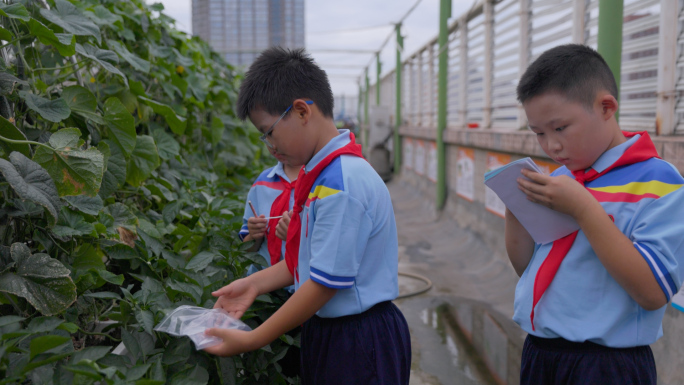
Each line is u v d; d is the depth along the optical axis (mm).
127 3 2834
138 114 2393
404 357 1443
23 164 1193
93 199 1530
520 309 1385
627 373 1214
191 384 1124
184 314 1319
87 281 1443
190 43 3916
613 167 1232
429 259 5566
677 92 2789
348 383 1358
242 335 1255
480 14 6109
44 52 1884
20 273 1186
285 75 1317
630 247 1116
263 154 5137
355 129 23391
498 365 3086
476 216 5883
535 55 4668
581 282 1241
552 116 1211
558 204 1176
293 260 1443
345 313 1339
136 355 1222
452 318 3840
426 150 9031
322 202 1260
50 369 1052
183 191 2512
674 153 2475
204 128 3178
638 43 3156
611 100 1194
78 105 1734
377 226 1341
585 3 3752
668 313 2588
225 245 1823
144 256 1704
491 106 5844
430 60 9094
